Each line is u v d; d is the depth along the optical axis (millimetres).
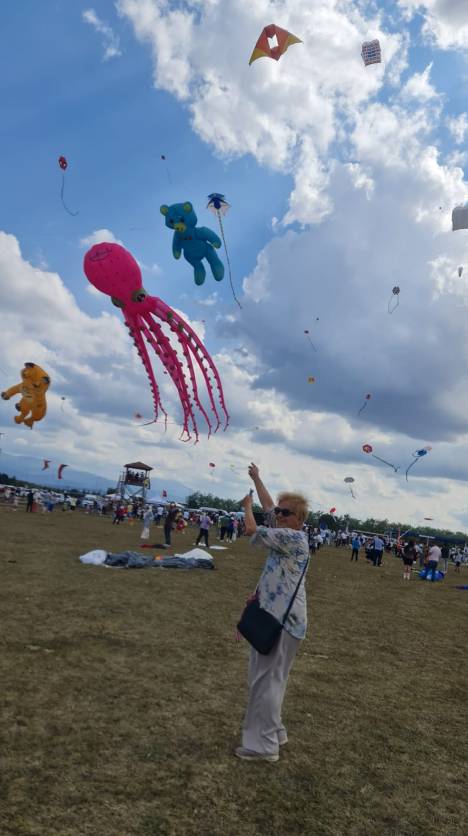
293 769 3635
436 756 4129
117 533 25812
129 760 3488
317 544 31109
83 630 6574
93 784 3148
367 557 29438
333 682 5727
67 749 3545
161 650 6086
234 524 30234
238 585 12102
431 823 3162
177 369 9148
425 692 5754
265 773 3523
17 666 5031
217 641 6789
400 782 3635
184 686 4992
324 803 3244
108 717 4121
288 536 3885
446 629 9945
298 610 3830
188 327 9047
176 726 4086
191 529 42000
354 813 3174
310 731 4320
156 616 7805
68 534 21438
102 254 8805
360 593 14156
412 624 10055
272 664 3754
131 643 6234
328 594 13125
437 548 21750
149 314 9055
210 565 14508
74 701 4359
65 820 2764
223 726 4188
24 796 2941
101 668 5242
